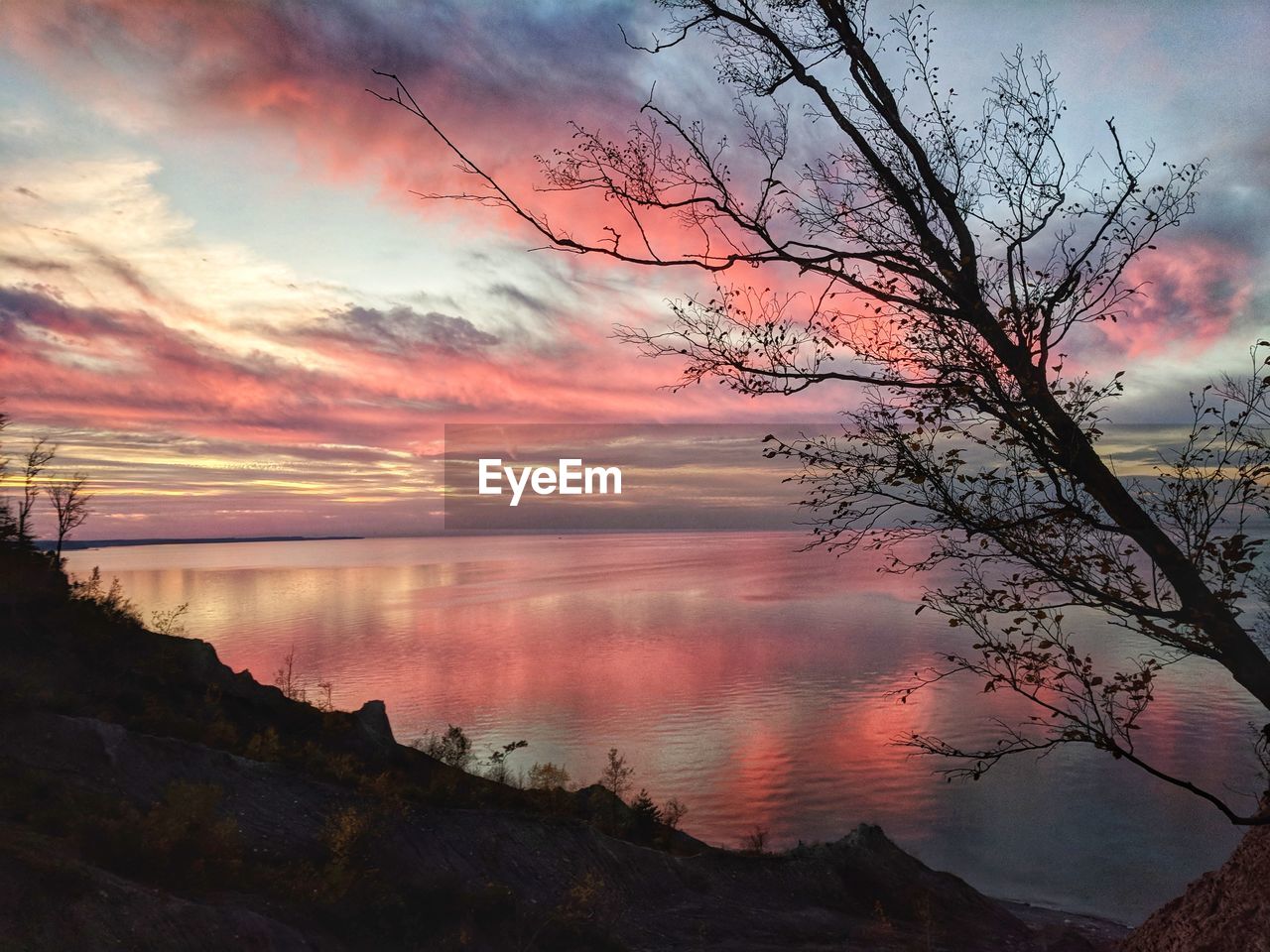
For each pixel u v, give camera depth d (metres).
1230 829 77.31
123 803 16.98
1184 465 5.48
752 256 6.45
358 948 16.25
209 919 13.15
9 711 19.50
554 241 6.53
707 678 170.62
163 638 32.75
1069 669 5.58
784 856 37.88
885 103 6.32
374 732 35.72
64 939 11.02
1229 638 5.16
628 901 27.36
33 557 30.39
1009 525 5.39
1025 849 73.62
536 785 38.38
